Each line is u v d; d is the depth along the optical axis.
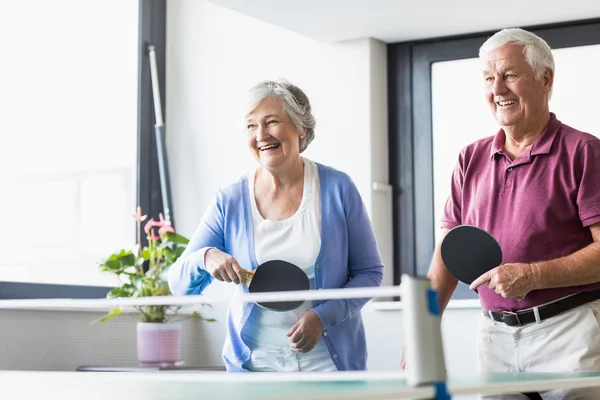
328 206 2.56
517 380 1.83
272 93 2.55
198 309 4.50
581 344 2.45
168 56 4.91
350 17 4.20
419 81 4.52
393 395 1.40
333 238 2.54
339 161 4.48
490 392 1.60
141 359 3.83
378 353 4.22
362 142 4.44
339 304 2.46
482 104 4.38
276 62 4.66
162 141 4.73
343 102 4.50
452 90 4.45
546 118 2.61
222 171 4.73
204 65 4.82
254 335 2.50
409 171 4.51
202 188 4.77
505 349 2.60
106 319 3.88
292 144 2.56
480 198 2.67
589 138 2.52
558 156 2.54
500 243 2.61
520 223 2.56
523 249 2.55
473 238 2.40
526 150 2.59
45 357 3.77
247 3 4.04
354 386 1.66
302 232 2.54
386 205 4.50
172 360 3.84
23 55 4.14
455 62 4.45
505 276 2.38
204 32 4.83
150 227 4.19
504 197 2.62
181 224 4.80
